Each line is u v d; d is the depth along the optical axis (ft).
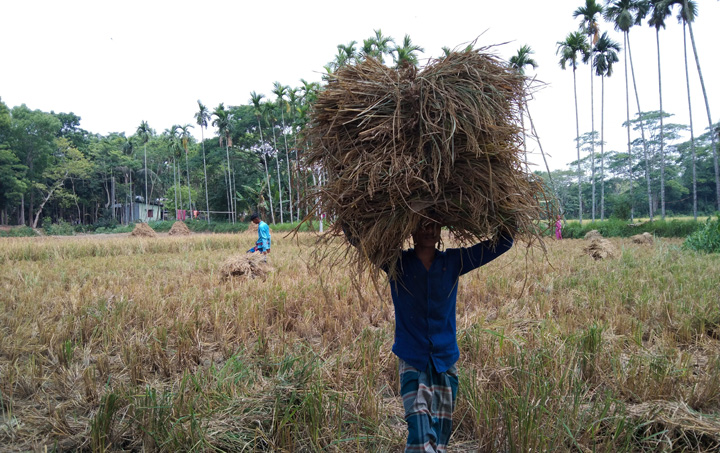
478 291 21.56
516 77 8.34
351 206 7.75
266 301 19.38
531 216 8.08
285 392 10.11
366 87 8.07
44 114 193.98
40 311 19.12
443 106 7.45
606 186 226.38
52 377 12.39
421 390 7.61
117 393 10.08
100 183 232.94
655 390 10.69
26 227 159.22
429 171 7.35
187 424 9.25
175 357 13.96
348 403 10.42
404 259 7.98
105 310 17.92
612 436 8.70
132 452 8.94
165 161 250.57
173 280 28.22
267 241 31.32
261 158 198.70
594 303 18.95
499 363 11.68
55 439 9.07
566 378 10.86
